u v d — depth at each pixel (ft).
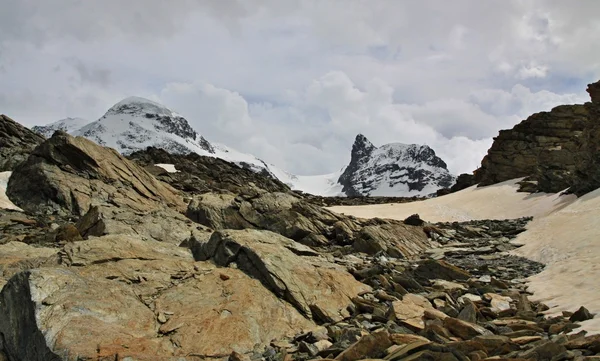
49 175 114.32
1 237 83.82
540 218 146.41
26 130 190.19
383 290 59.52
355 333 44.24
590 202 133.39
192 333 42.32
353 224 113.09
